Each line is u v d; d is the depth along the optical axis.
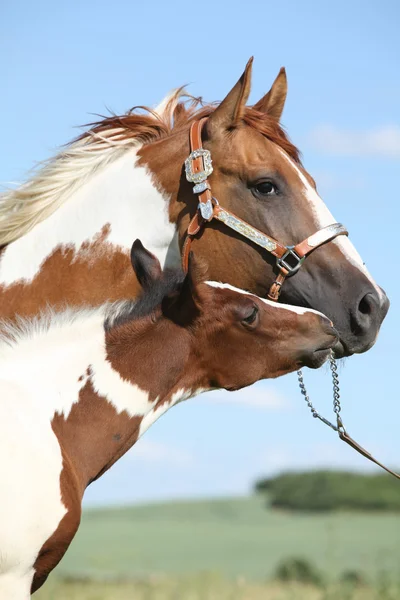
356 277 7.16
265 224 7.23
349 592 12.32
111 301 7.12
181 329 6.34
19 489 5.52
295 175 7.34
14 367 5.96
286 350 6.50
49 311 6.40
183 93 7.86
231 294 6.41
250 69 7.21
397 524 27.00
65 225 7.28
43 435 5.75
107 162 7.46
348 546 21.44
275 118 7.70
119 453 6.20
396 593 12.14
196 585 13.68
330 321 6.70
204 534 25.39
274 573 16.14
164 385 6.29
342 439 6.77
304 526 27.64
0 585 5.56
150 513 31.97
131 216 7.30
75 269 7.16
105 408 6.09
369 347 7.21
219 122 7.30
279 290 7.27
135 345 6.22
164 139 7.48
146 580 14.30
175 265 7.36
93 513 32.06
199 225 7.25
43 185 7.34
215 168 7.29
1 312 7.09
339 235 7.29
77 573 15.87
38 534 5.59
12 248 7.31
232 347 6.40
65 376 6.02
